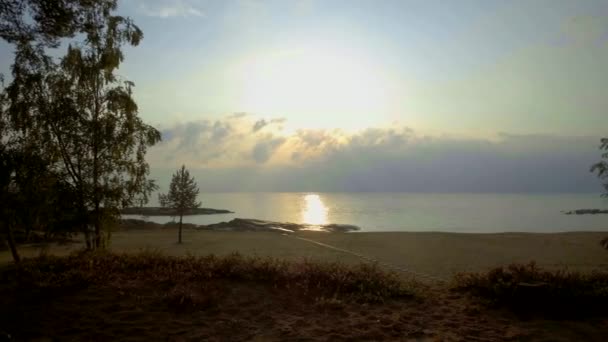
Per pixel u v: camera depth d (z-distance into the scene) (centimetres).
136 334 710
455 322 796
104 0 1459
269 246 2567
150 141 1609
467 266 1788
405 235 3234
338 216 8325
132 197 1572
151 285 918
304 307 851
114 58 1538
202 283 925
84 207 1502
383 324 773
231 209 11262
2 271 1018
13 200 1407
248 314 802
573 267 1789
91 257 1134
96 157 1535
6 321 741
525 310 868
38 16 973
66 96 1508
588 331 757
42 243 2452
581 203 13925
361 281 1007
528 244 2655
